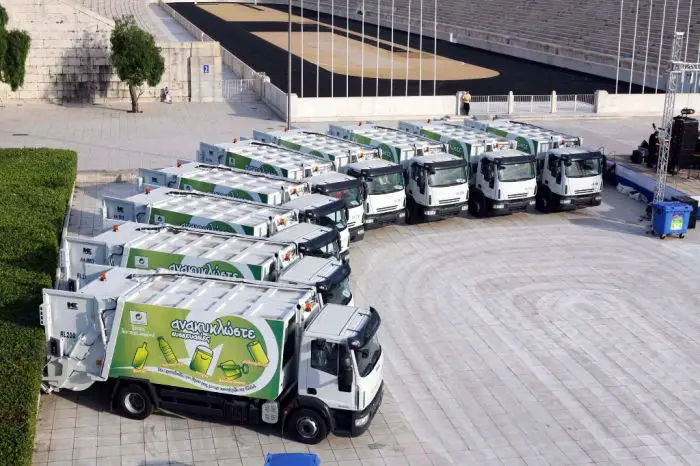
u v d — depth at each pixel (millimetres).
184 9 122812
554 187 34312
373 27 103562
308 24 104625
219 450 17656
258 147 32656
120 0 124062
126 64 50812
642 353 22828
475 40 87750
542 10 86688
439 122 39344
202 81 55875
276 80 64500
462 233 32312
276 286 19188
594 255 30203
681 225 31969
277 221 24500
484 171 33531
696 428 19266
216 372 17922
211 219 24359
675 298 26500
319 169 30375
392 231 32406
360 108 51750
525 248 30781
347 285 21156
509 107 54219
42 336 18547
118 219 25859
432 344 23078
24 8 52062
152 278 19531
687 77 60875
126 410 18672
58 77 53844
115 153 41969
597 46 73188
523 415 19625
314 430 17906
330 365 17469
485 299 26172
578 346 23156
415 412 19609
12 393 16484
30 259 23219
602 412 19844
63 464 17016
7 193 29484
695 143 40156
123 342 18234
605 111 55031
